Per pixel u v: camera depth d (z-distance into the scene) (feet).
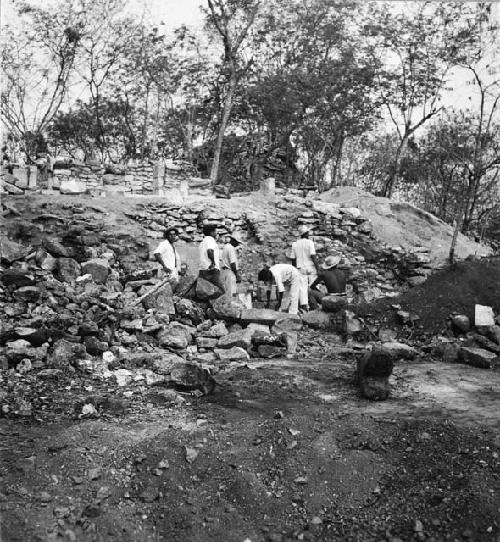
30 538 11.40
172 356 21.94
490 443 14.87
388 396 18.70
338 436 15.60
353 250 46.75
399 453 14.88
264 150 91.04
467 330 26.48
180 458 14.23
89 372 19.67
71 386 18.24
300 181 88.53
